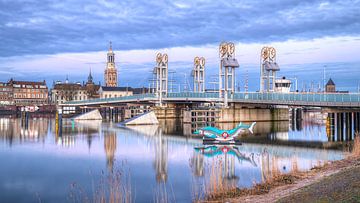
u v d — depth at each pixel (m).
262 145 64.88
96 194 31.98
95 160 50.38
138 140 74.50
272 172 35.66
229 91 131.00
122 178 38.38
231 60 119.00
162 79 155.88
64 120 152.12
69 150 60.22
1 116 189.38
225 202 26.72
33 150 60.50
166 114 149.88
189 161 48.31
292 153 54.00
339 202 20.44
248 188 30.98
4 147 64.25
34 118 165.12
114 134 87.75
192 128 105.38
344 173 31.02
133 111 162.12
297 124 120.94
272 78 132.50
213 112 130.50
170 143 69.06
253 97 105.75
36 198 31.89
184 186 34.62
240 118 120.75
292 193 26.67
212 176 34.69
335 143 67.38
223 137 66.62
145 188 34.25
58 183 37.22
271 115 128.50
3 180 38.59
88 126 114.75
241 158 49.97
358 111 83.38
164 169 43.09
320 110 162.25
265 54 124.69
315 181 30.78
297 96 88.81
